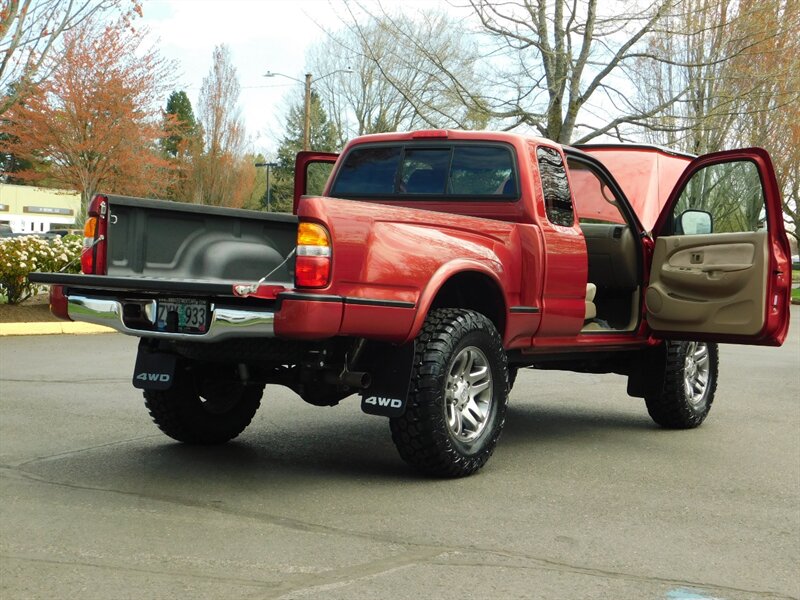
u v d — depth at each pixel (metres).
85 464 5.83
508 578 3.87
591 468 6.11
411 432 5.39
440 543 4.33
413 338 5.33
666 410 7.59
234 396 6.53
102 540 4.23
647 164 8.77
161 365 5.65
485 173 6.49
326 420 7.77
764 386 10.73
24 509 4.73
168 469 5.73
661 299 7.20
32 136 29.03
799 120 24.58
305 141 35.94
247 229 5.39
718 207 7.41
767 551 4.39
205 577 3.77
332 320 4.89
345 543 4.29
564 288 6.48
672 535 4.61
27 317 15.02
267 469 5.81
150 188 32.09
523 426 7.77
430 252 5.41
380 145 6.99
